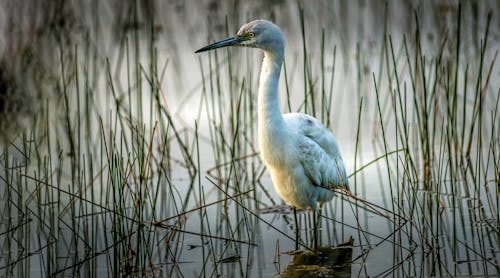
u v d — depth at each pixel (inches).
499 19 836.0
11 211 435.5
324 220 418.0
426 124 459.2
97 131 598.9
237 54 671.8
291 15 943.0
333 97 663.8
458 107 613.3
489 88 656.4
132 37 815.7
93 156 541.3
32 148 556.7
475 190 430.3
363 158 523.5
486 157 510.6
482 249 350.3
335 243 377.1
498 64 725.9
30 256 366.0
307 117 402.3
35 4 714.8
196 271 340.2
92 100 595.8
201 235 364.8
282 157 380.8
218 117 621.0
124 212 430.3
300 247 372.5
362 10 849.5
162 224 385.1
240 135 566.6
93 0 814.5
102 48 771.4
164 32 869.2
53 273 339.6
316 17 919.0
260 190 478.9
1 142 574.6
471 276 316.8
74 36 804.6
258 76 707.4
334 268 339.0
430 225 383.6
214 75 730.2
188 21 916.6
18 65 711.7
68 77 640.4
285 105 635.5
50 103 671.8
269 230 403.5
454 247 357.1
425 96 461.7
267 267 343.9
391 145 548.1
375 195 452.4
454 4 876.0
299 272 334.0
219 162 499.2
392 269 333.1
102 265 353.4
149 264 349.1
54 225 412.2
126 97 682.2
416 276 321.4
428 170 454.3
